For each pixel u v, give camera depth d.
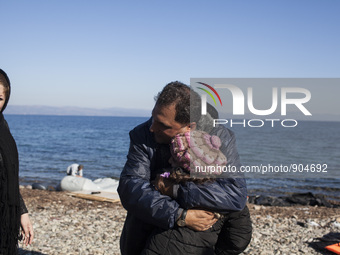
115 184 12.76
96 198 10.64
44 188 14.30
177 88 2.67
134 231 3.04
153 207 2.70
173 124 2.67
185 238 2.76
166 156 2.88
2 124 2.88
